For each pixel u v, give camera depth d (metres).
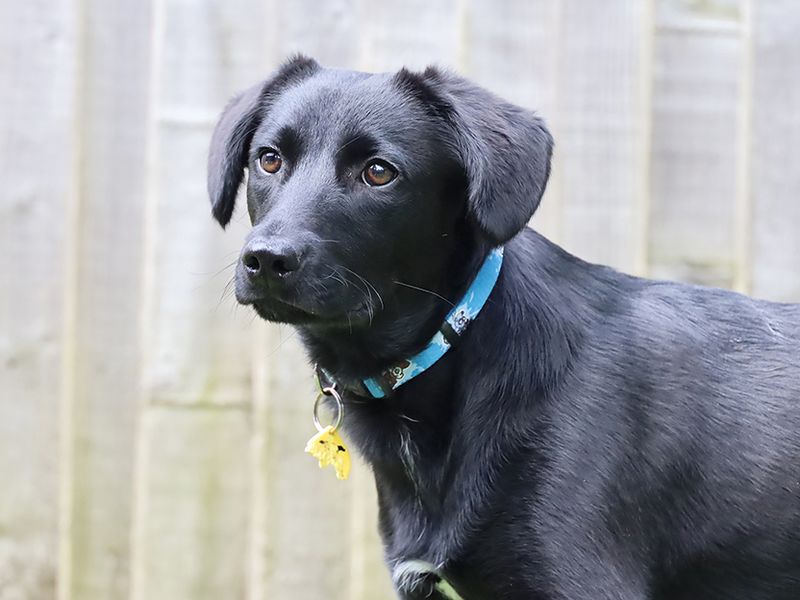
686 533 1.42
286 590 1.77
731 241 1.78
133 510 1.76
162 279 1.75
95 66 1.74
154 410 1.75
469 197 1.39
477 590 1.42
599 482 1.39
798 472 1.41
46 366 1.75
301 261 1.36
